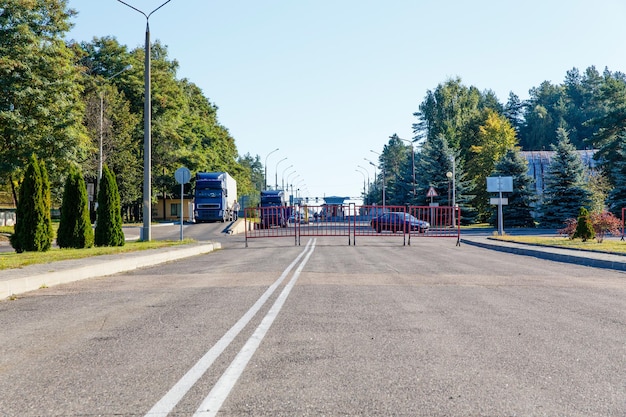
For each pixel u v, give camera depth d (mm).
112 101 63625
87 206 22500
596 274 14852
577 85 167000
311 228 48031
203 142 95500
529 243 27234
